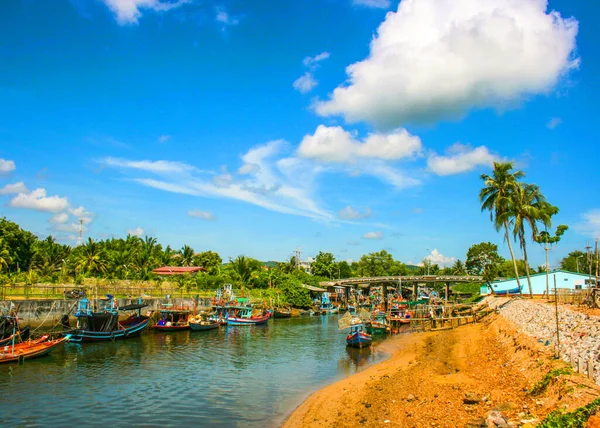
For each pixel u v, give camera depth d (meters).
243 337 64.19
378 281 138.25
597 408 18.75
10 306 54.31
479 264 144.75
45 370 39.91
